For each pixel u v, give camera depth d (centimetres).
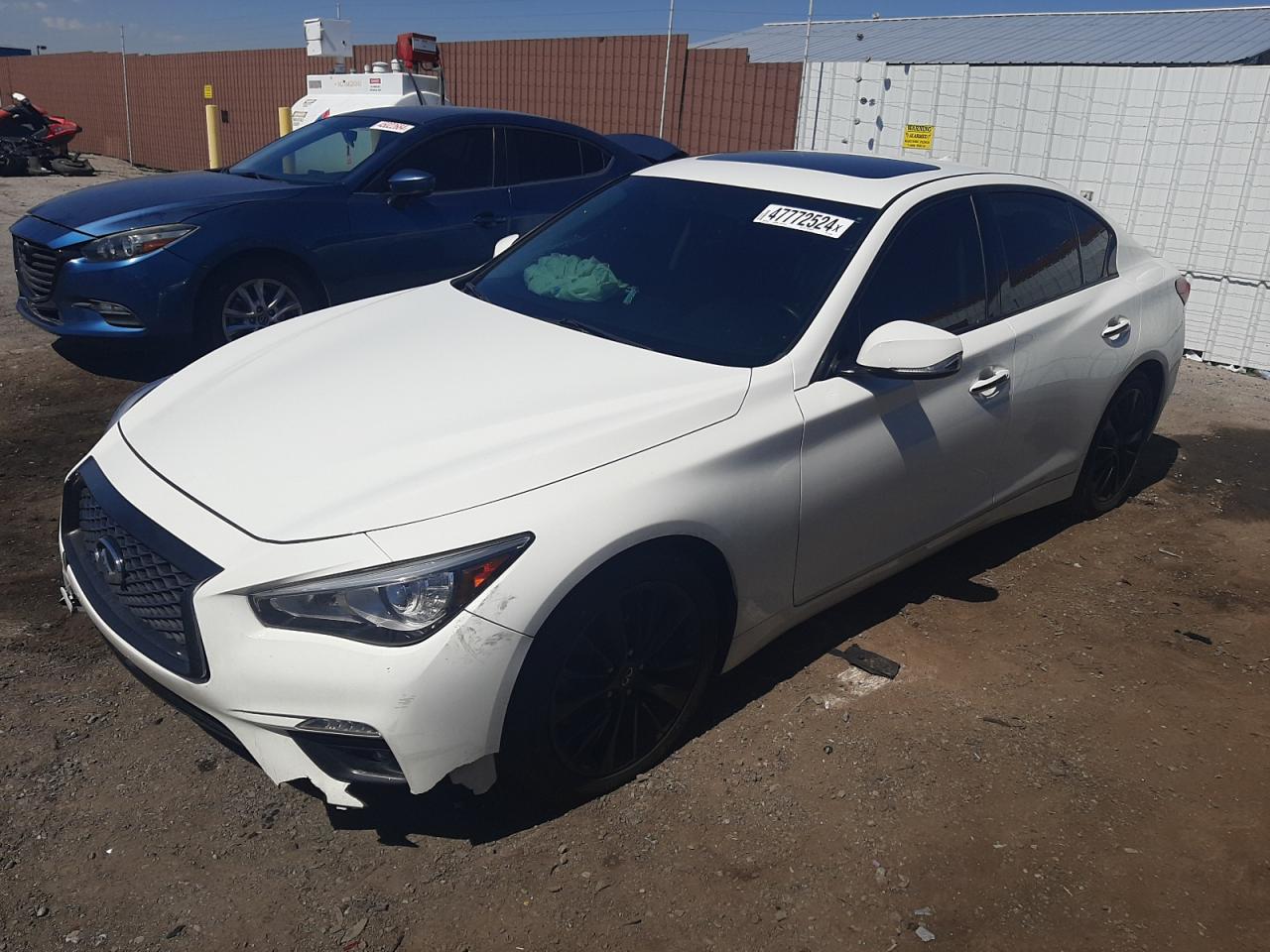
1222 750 320
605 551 254
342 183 624
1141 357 450
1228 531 488
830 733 315
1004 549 452
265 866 254
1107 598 414
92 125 2183
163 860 253
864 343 314
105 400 571
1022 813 286
